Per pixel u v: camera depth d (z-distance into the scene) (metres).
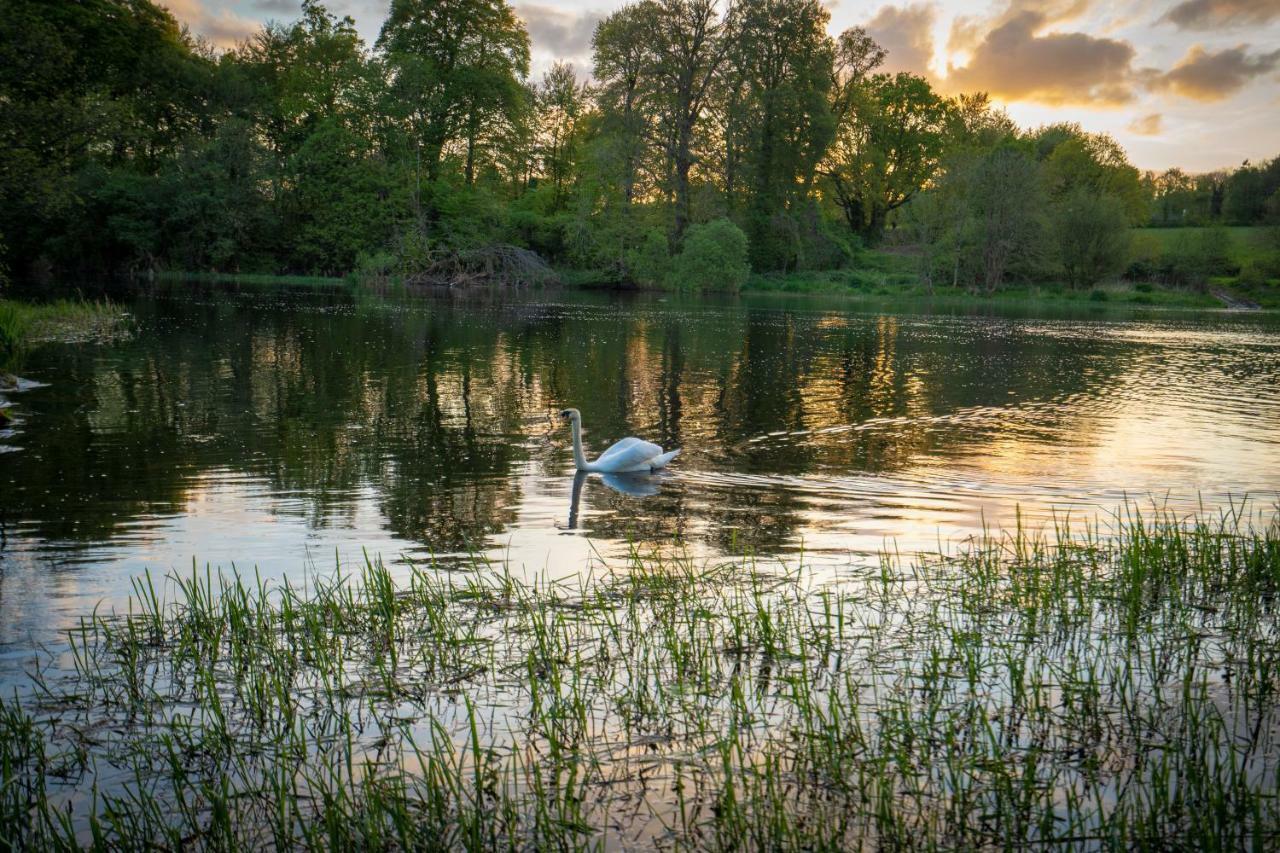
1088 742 5.33
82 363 22.89
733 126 70.81
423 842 4.43
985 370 25.66
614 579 8.24
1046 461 13.89
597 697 5.94
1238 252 85.81
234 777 5.06
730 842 4.36
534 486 11.99
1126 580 8.14
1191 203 122.56
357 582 8.17
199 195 68.06
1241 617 7.32
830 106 84.12
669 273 70.50
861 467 13.39
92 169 67.12
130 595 7.80
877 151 91.19
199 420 16.08
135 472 12.27
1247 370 26.36
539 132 85.50
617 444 13.24
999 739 5.36
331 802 4.46
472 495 11.45
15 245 66.56
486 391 20.27
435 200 73.56
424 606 7.54
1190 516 10.64
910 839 4.37
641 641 6.80
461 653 6.64
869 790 4.84
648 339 33.00
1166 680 6.15
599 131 73.12
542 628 6.76
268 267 75.94
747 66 69.56
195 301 46.44
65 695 5.95
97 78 68.19
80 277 67.19
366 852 4.37
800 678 6.18
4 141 34.19
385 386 20.58
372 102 72.25
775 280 78.31
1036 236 73.06
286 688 6.10
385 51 76.50
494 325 37.53
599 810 4.68
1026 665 6.43
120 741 5.42
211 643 6.76
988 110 109.62
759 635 6.88
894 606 7.56
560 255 78.19
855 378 23.59
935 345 32.81
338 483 11.92
